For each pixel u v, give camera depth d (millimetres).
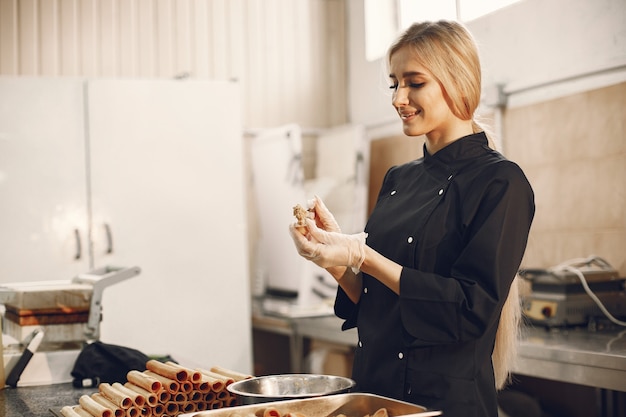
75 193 3768
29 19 4152
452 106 1703
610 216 2996
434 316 1566
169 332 3889
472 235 1637
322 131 4859
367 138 4305
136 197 3867
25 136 3701
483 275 1569
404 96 1696
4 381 2270
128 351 2281
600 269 2922
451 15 4000
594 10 3061
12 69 4109
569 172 3188
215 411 1385
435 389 1648
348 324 1976
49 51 4191
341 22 4938
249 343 4023
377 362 1765
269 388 1668
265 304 4391
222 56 4641
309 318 3891
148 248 3875
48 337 2424
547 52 3305
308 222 1565
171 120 3949
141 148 3891
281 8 4828
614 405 2822
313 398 1445
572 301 2857
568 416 3215
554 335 2756
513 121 3494
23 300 2396
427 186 1791
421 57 1664
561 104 3227
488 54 3658
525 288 3336
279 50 4812
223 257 4008
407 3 4418
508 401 3271
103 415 1603
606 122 3010
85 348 2322
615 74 2975
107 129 3836
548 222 3297
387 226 1827
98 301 2445
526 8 3422
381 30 4691
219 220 4012
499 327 1771
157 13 4461
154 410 1673
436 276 1572
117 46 4352
